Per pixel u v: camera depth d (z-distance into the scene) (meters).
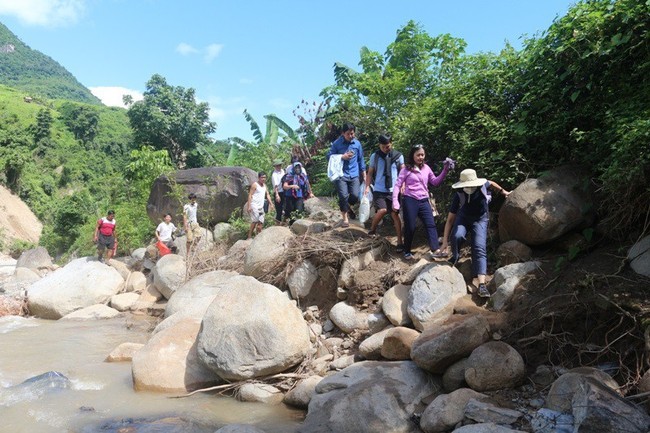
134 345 7.04
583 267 5.31
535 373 4.60
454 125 7.63
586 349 4.57
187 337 6.27
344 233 7.86
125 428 4.65
